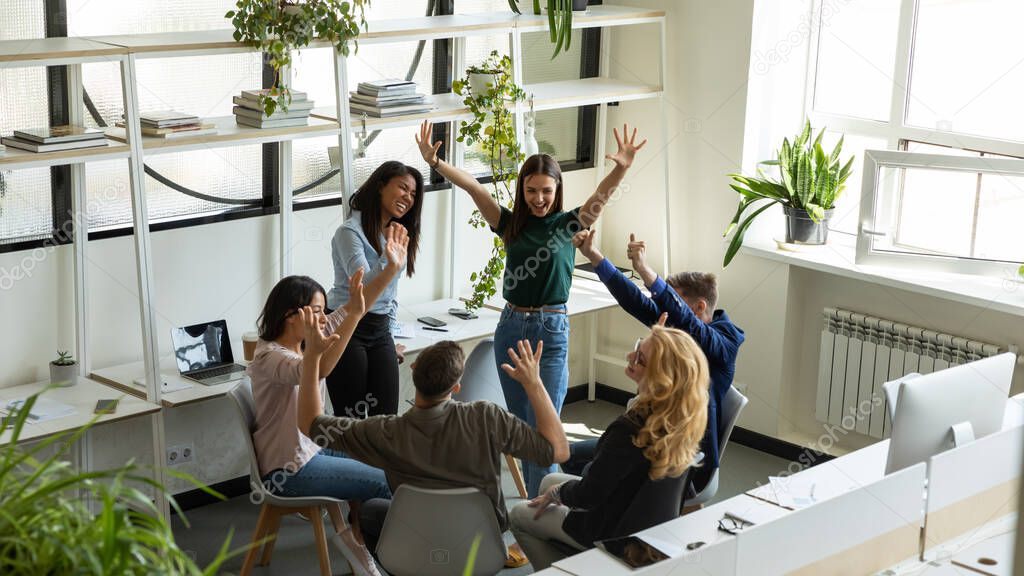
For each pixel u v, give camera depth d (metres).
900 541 2.85
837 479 3.24
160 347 4.35
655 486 2.89
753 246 5.18
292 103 4.12
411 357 4.95
